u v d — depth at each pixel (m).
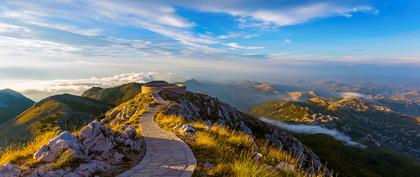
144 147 14.34
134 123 27.33
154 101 53.56
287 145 67.88
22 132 127.12
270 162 12.58
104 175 9.63
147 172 10.12
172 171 10.22
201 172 10.11
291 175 10.38
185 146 14.52
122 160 11.54
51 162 9.73
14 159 10.11
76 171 9.16
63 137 10.89
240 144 15.38
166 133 19.23
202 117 57.03
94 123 12.94
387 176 178.38
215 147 13.80
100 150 11.76
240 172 9.55
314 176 10.76
